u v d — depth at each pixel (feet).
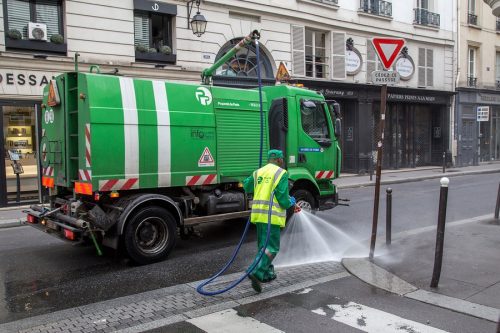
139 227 22.18
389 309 16.08
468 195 46.50
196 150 24.53
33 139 42.63
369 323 14.93
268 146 27.84
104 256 24.21
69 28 44.04
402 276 19.49
